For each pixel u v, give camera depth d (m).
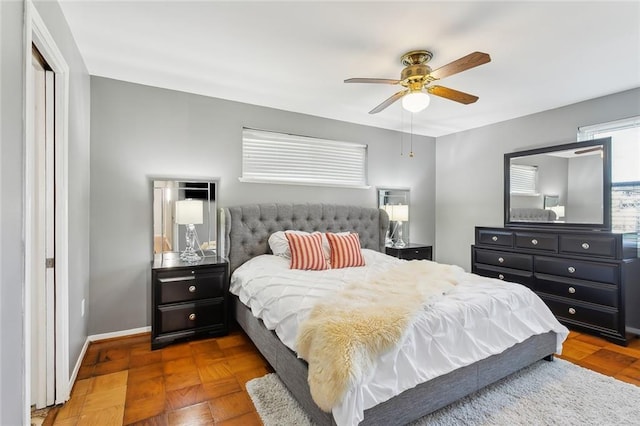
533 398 1.91
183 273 2.74
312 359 1.48
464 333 1.80
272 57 2.47
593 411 1.79
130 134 2.93
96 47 2.32
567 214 3.40
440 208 4.92
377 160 4.42
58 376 1.87
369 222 4.14
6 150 1.10
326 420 1.44
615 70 2.63
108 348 2.64
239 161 3.45
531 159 3.74
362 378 1.37
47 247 1.84
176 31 2.11
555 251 3.19
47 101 1.83
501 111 3.71
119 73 2.75
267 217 3.45
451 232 4.76
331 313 1.65
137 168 2.96
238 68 2.65
